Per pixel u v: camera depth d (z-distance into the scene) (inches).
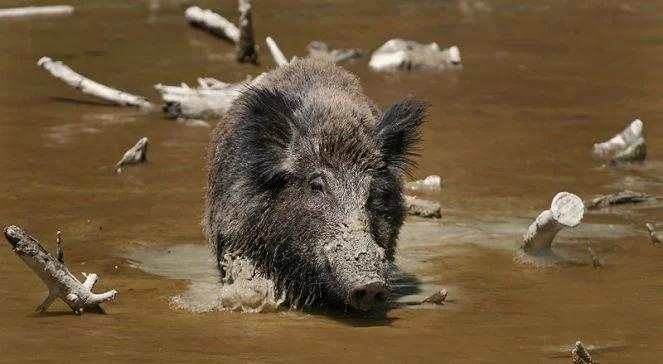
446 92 2586.1
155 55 2938.0
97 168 1947.6
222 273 1371.8
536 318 1237.1
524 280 1405.0
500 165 1998.0
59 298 1266.0
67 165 1958.7
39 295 1284.4
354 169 1284.4
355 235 1222.3
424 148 2100.1
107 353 1064.8
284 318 1239.5
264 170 1309.1
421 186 1852.9
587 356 1040.2
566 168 1987.0
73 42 3080.7
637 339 1145.4
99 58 2883.9
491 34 3334.2
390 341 1140.5
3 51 2942.9
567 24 3508.9
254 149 1328.7
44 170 1920.5
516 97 2549.2
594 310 1264.8
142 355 1062.4
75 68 2763.3
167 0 3826.3
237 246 1325.0
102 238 1561.3
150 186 1845.5
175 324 1191.6
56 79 2662.4
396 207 1342.3
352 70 2824.8
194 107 2342.5
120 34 3216.0
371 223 1278.3
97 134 2194.9
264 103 1326.3
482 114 2383.1
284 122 1317.7
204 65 2819.9
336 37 3221.0
